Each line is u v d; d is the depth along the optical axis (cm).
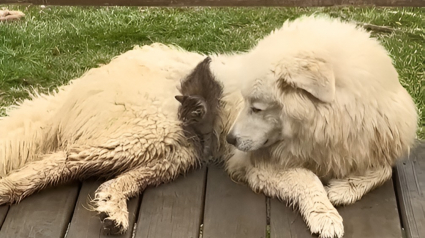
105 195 196
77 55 307
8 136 213
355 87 189
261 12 353
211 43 314
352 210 200
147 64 221
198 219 199
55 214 200
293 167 204
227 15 349
